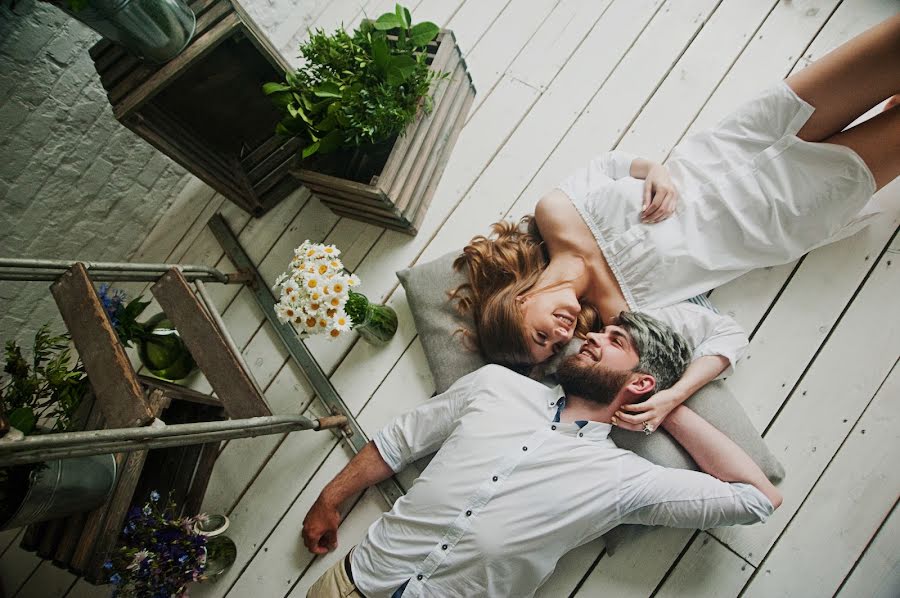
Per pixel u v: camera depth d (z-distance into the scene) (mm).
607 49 1867
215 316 1447
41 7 1559
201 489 1577
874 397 1465
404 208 1653
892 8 1671
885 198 1572
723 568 1430
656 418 1364
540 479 1293
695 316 1441
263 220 1973
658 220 1443
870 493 1412
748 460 1338
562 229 1539
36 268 1105
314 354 1786
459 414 1447
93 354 1051
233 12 1390
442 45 1629
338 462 1685
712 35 1796
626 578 1449
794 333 1543
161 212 2088
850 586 1375
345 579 1374
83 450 924
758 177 1384
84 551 1266
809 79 1317
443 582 1299
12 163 1640
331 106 1435
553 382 1503
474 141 1877
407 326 1757
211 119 1706
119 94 1423
